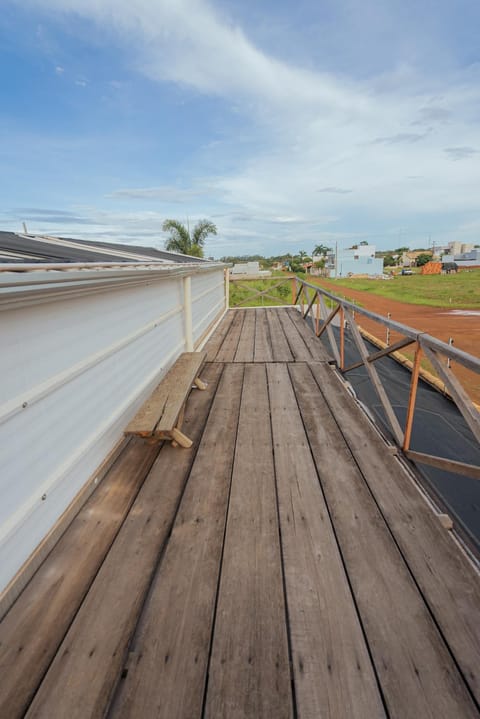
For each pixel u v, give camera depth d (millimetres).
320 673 941
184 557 1344
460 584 1194
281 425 2422
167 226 18016
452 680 917
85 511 1624
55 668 972
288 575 1251
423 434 2992
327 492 1701
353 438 2215
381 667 951
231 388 3172
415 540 1394
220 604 1149
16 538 1261
